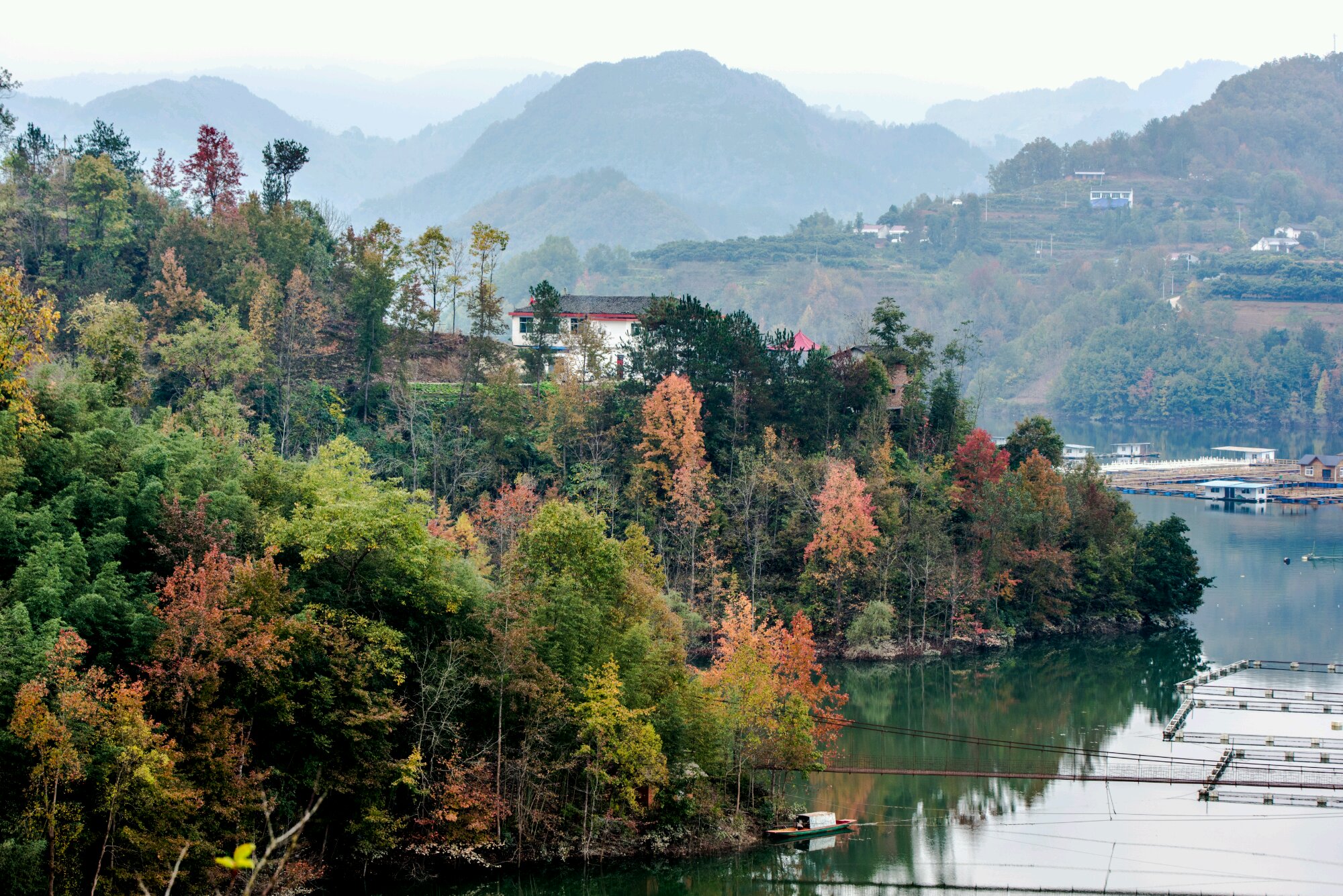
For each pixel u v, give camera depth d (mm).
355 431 148625
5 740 60594
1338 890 81375
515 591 85250
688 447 149625
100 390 89625
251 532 81000
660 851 85250
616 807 85750
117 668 68312
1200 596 174500
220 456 89125
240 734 71000
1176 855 87062
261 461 88562
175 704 67688
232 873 68250
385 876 76688
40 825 60375
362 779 74688
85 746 62281
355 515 78625
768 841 89500
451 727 79188
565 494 145250
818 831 91438
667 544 147375
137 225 176250
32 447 75562
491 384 156250
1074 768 107688
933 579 154250
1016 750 113000
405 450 146125
